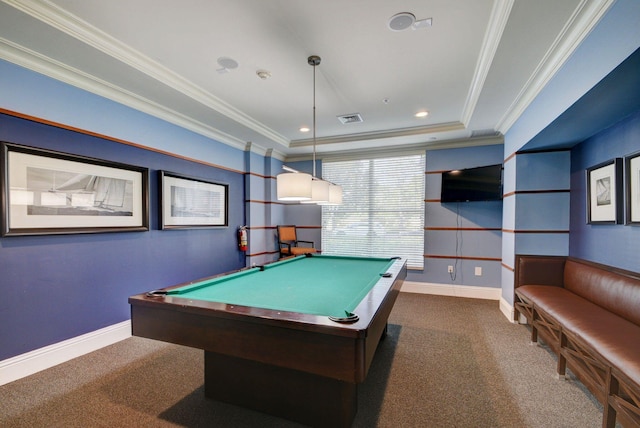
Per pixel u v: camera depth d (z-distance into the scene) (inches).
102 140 108.0
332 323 49.0
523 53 84.7
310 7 72.9
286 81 112.7
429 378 86.6
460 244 179.6
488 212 173.9
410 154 192.4
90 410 71.7
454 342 111.4
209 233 161.0
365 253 204.8
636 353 60.6
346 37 85.4
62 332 96.0
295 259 130.5
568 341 84.7
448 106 136.2
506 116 136.6
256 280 89.4
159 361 96.6
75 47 83.6
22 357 86.3
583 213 118.3
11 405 73.4
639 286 79.1
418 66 101.2
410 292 188.4
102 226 107.6
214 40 86.7
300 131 176.4
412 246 193.0
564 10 67.2
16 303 85.4
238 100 130.9
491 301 167.3
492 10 73.2
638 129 86.5
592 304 95.8
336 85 115.9
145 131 124.4
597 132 106.7
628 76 65.0
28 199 87.4
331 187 117.5
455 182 174.7
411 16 75.9
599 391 65.4
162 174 130.1
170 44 88.7
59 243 95.5
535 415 70.4
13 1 66.4
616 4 61.4
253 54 94.3
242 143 184.9
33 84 88.7
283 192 92.3
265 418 69.2
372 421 68.3
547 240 131.2
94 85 103.7
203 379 85.7
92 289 104.7
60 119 95.3
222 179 170.7
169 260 135.9
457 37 84.7
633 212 88.8
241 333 55.0
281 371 69.1
